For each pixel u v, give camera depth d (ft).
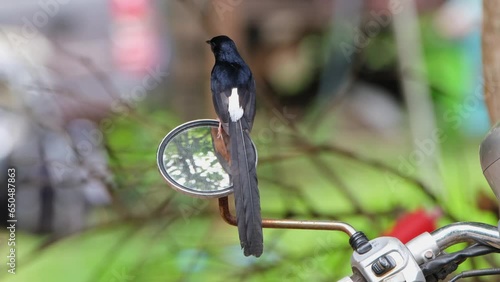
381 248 11.98
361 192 40.68
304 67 58.23
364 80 51.55
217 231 33.35
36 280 38.17
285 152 34.01
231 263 31.40
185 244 32.53
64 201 36.32
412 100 43.14
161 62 52.11
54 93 34.27
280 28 59.72
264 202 34.76
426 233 12.69
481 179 41.68
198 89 51.26
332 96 47.09
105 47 53.06
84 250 38.40
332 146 33.12
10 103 35.09
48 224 37.19
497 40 24.22
